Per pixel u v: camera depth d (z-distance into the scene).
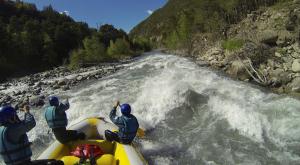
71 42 49.19
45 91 17.44
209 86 13.04
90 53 41.59
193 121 10.18
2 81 28.44
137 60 38.28
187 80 14.41
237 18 42.41
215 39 37.06
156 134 9.41
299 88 13.58
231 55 21.20
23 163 5.05
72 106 12.51
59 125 6.88
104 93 14.66
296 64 16.06
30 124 5.09
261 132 8.81
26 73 36.78
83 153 6.34
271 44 20.12
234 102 10.92
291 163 7.18
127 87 15.33
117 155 6.66
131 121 6.85
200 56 31.17
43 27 50.47
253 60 18.05
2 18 59.00
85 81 19.81
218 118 10.09
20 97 16.28
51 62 41.75
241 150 7.97
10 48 38.28
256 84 15.52
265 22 26.91
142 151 8.20
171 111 11.11
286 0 33.19
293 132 8.59
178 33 61.34
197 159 7.68
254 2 43.03
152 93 12.97
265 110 10.09
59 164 5.64
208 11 63.12
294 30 20.70
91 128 8.32
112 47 52.06
